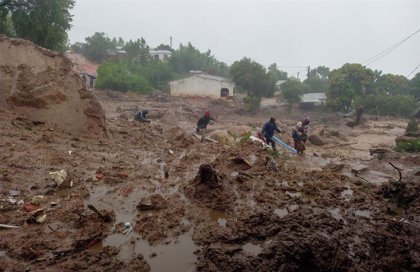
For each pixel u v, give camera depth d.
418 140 13.99
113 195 5.24
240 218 4.64
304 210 4.96
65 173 5.53
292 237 3.83
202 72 55.28
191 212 4.83
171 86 41.56
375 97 36.03
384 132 23.72
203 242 4.07
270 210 5.05
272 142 11.18
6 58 8.80
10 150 6.41
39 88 8.60
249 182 6.09
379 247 4.09
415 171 6.63
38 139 7.38
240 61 37.66
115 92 34.97
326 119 33.31
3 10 21.09
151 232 4.21
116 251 3.77
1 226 4.04
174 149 9.27
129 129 11.75
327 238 3.91
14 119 7.94
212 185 5.39
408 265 3.79
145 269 3.48
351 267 3.65
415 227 4.65
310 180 6.79
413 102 36.03
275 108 40.47
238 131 14.20
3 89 8.47
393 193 5.79
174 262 3.66
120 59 49.97
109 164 6.72
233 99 41.28
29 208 4.51
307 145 17.20
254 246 4.05
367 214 5.20
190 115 27.70
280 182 6.51
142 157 7.74
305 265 3.57
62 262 3.51
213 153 8.48
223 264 3.57
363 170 8.62
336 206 5.46
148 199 5.04
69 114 8.92
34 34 21.27
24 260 3.49
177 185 5.86
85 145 7.96
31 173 5.61
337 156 12.19
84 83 9.51
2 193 4.82
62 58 9.48
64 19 22.30
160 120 22.88
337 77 36.31
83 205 4.73
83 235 3.97
